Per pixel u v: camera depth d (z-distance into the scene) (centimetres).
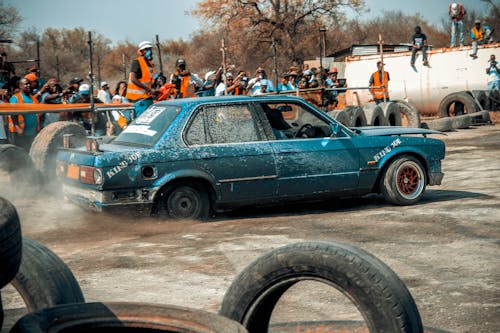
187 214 778
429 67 2639
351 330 334
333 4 3697
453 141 1836
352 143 853
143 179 753
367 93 2697
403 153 881
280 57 3725
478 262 576
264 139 812
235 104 812
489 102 2589
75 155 793
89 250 658
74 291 322
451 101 2498
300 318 446
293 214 841
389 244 652
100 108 1085
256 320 307
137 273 569
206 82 1656
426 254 609
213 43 4034
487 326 427
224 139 795
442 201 898
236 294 305
